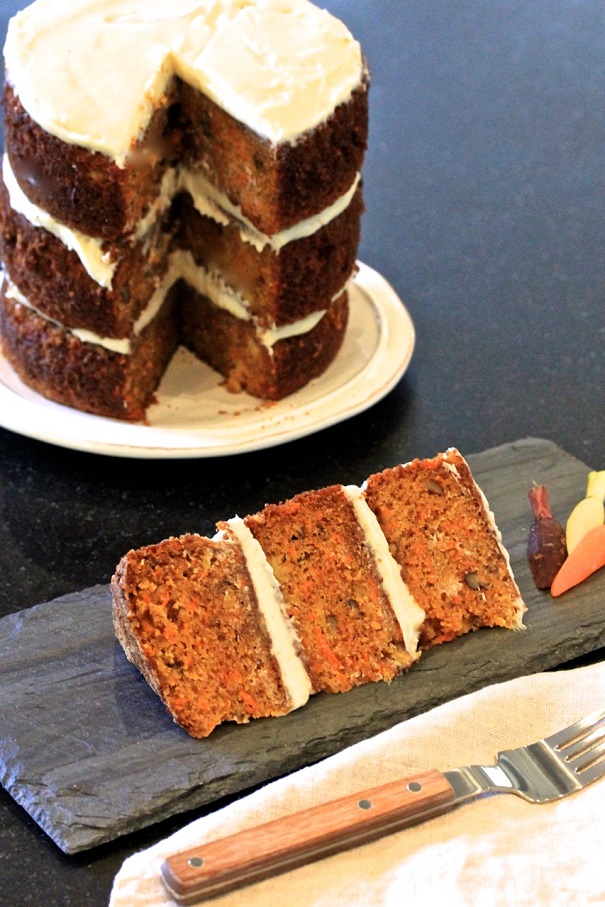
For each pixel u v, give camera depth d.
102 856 0.72
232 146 0.94
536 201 1.17
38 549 0.86
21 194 0.93
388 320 1.01
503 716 0.76
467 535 0.82
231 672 0.77
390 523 0.82
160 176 0.96
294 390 0.98
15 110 0.91
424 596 0.81
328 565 0.80
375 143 1.22
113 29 0.95
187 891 0.69
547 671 0.81
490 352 1.02
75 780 0.74
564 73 1.34
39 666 0.78
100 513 0.88
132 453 0.90
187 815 0.74
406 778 0.72
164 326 1.00
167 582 0.78
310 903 0.69
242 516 0.88
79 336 0.94
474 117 1.26
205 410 0.96
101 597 0.82
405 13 1.43
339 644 0.79
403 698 0.78
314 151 0.92
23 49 0.93
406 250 1.11
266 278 0.95
